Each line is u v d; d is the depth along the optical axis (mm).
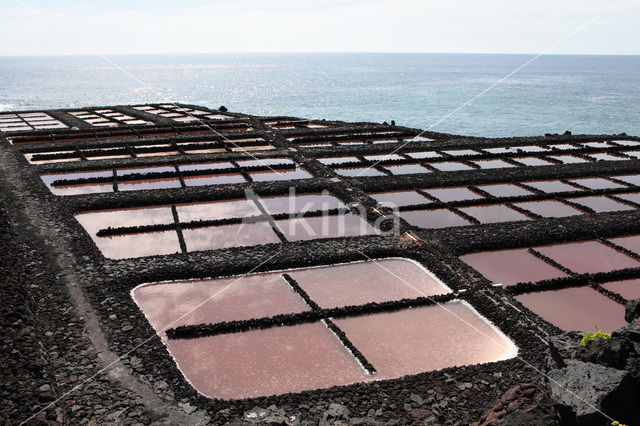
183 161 40562
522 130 75688
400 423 12531
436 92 135625
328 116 93312
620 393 10773
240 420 13227
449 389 14539
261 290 20938
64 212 28062
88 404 13758
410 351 16953
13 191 31531
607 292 20453
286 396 14164
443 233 25766
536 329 17625
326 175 36344
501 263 23484
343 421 13117
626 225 26922
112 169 38625
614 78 198875
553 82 172500
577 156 43219
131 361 15688
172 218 28734
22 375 14375
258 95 136125
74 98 126875
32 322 17062
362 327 18359
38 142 49031
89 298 19234
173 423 13125
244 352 16844
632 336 11703
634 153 44406
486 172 37156
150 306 19516
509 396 12727
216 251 23625
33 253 22688
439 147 45594
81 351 16094
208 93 144750
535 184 35906
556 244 25578
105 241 25531
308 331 18125
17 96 129375
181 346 17094
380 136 52031
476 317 19031
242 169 38219
